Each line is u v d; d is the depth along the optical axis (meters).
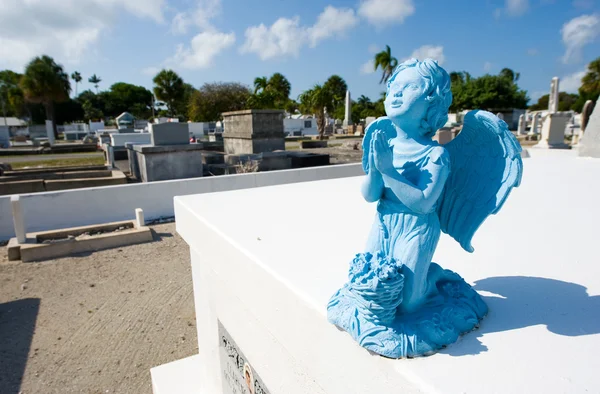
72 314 4.40
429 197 1.25
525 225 2.79
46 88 38.31
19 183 9.20
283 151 12.50
